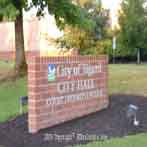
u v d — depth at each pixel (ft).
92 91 31.60
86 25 57.82
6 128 27.25
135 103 34.40
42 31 107.34
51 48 104.27
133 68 72.74
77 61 29.68
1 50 117.70
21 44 59.57
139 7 105.29
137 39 106.63
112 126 27.14
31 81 25.55
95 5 93.40
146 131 25.94
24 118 29.73
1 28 117.60
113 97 37.58
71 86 29.01
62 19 57.21
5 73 60.80
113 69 69.21
